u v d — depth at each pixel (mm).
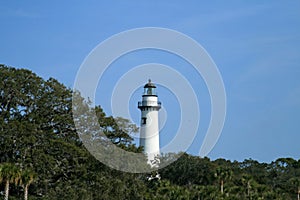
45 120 63812
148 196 68562
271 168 133000
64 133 65000
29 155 59625
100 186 61469
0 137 58875
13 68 64750
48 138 61938
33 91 63969
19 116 63781
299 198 112500
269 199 100500
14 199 56062
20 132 59500
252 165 135125
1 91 62438
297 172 129250
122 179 63656
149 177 83500
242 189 100000
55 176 61844
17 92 62781
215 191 92062
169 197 83188
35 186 59969
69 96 65562
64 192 59156
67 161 61219
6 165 51094
